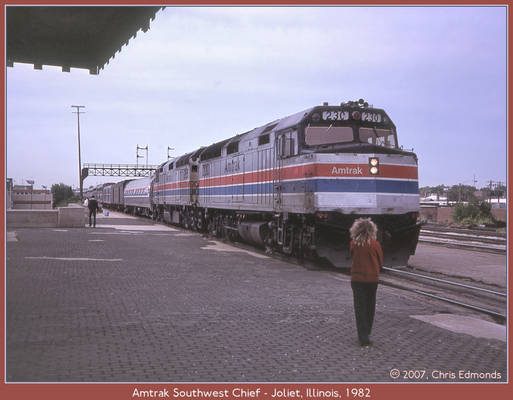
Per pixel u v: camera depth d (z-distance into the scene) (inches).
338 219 493.7
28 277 418.0
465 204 1563.7
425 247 762.8
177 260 557.6
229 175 784.3
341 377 207.2
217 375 205.8
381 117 549.0
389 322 298.4
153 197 1544.0
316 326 285.6
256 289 394.3
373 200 500.7
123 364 215.8
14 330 263.4
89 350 233.5
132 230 1031.0
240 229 746.8
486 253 680.4
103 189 3171.8
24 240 732.0
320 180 492.4
